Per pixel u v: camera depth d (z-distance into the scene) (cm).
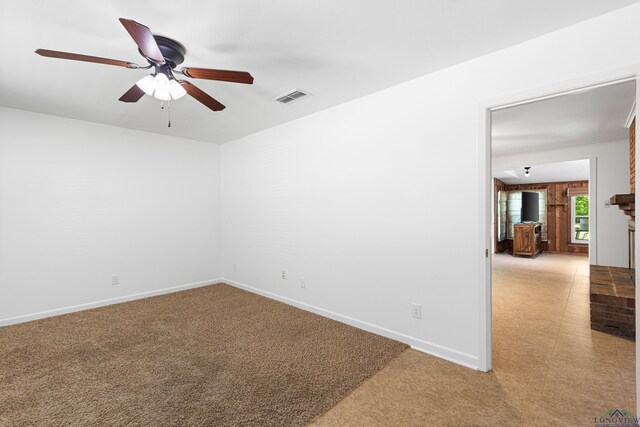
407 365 231
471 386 204
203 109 324
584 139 420
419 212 255
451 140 236
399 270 269
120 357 245
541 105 296
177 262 443
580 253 824
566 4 165
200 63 226
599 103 293
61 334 290
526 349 258
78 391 200
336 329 299
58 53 159
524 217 851
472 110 225
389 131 273
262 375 218
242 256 452
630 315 279
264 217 411
